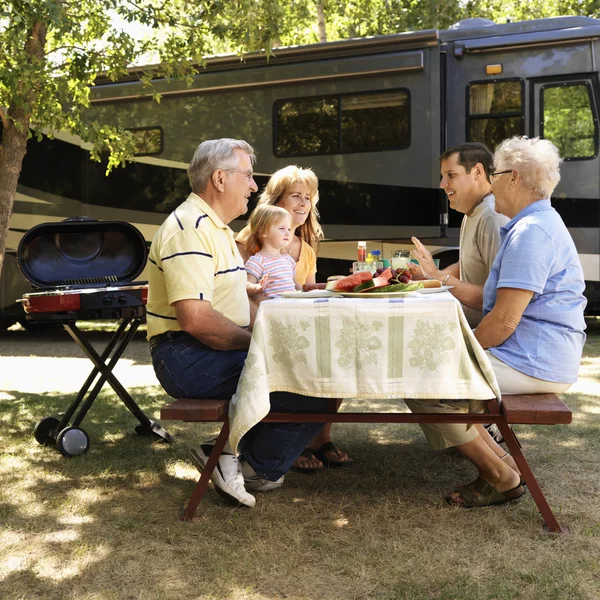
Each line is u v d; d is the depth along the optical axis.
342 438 4.08
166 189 8.83
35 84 5.58
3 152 5.63
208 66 8.56
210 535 2.73
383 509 2.96
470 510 2.94
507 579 2.34
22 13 4.94
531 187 2.93
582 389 5.35
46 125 6.00
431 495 3.13
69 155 9.13
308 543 2.65
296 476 3.42
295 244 4.18
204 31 6.72
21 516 2.95
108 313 3.71
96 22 6.57
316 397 2.88
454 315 2.61
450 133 8.02
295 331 2.70
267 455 3.07
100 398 5.25
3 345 8.70
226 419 2.88
